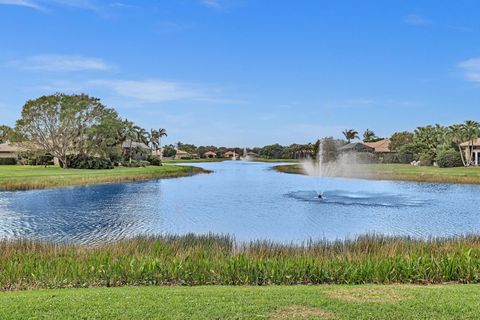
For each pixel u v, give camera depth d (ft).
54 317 23.35
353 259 38.06
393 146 391.04
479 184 162.20
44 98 225.35
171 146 541.34
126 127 276.00
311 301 26.35
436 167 261.03
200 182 176.65
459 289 30.35
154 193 131.23
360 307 25.26
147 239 49.34
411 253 39.24
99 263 36.35
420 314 24.16
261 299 26.78
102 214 90.89
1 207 100.01
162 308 24.84
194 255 39.11
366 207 101.45
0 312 24.07
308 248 43.91
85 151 241.76
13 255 40.09
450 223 80.74
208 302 26.04
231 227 76.54
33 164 276.82
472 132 287.48
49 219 84.23
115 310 24.45
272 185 162.91
